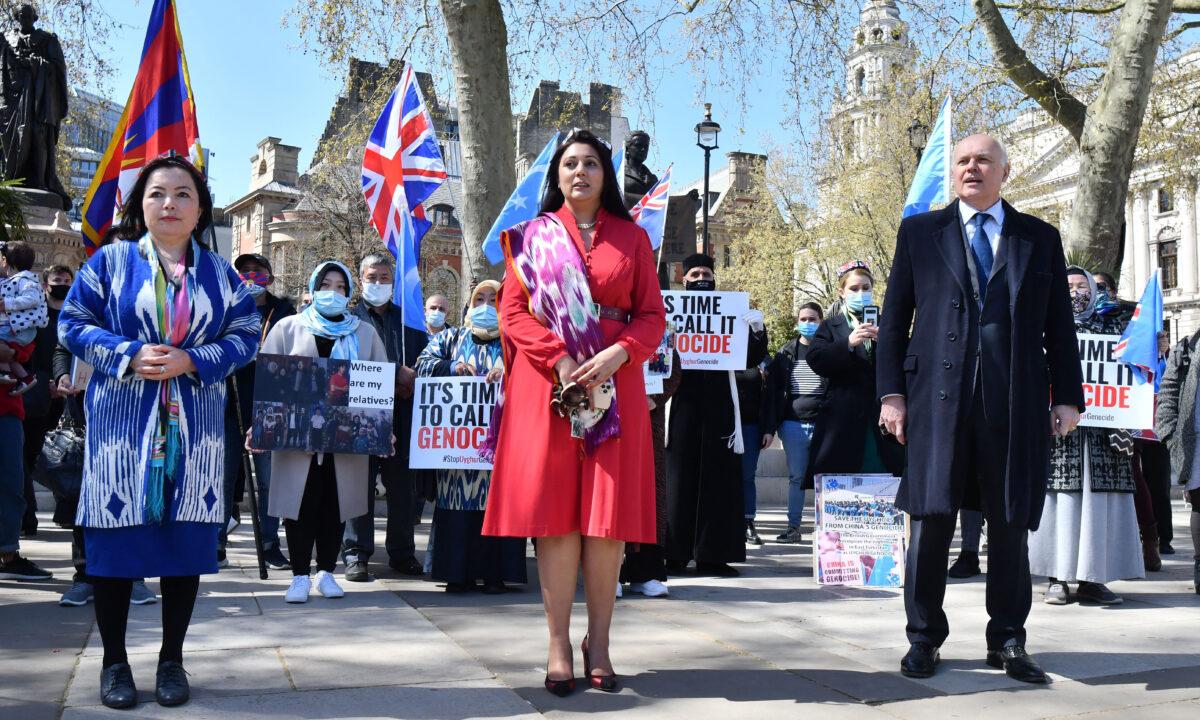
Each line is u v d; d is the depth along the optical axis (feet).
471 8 30.99
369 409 16.67
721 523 19.48
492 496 10.53
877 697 10.21
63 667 11.04
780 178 121.60
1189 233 188.65
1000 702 10.11
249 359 10.57
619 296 10.68
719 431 19.65
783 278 121.90
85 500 9.75
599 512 10.04
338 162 51.01
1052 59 46.91
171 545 9.89
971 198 11.72
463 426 17.13
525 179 20.01
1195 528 18.12
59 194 41.45
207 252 10.78
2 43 40.68
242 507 31.01
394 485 20.02
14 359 17.02
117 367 9.69
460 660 11.59
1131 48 33.73
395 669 11.10
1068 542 16.48
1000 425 11.10
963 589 18.25
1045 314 11.52
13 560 17.71
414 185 22.41
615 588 10.78
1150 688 10.75
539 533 10.10
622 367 10.50
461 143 31.58
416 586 18.07
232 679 10.59
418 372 18.38
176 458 9.89
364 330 17.83
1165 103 63.31
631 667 11.42
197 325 10.24
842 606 16.07
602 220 10.92
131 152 18.71
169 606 10.07
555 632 10.39
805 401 27.25
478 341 18.16
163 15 18.94
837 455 19.69
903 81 53.52
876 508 18.63
